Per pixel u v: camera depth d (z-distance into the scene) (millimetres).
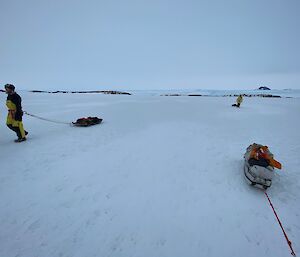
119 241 3920
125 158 7418
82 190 5410
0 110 18078
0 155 7426
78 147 8453
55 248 3725
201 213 4711
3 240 3830
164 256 3660
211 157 7656
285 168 6805
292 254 3775
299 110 21281
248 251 3824
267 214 4754
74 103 25469
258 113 18609
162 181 5949
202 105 24875
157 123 13211
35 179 5848
